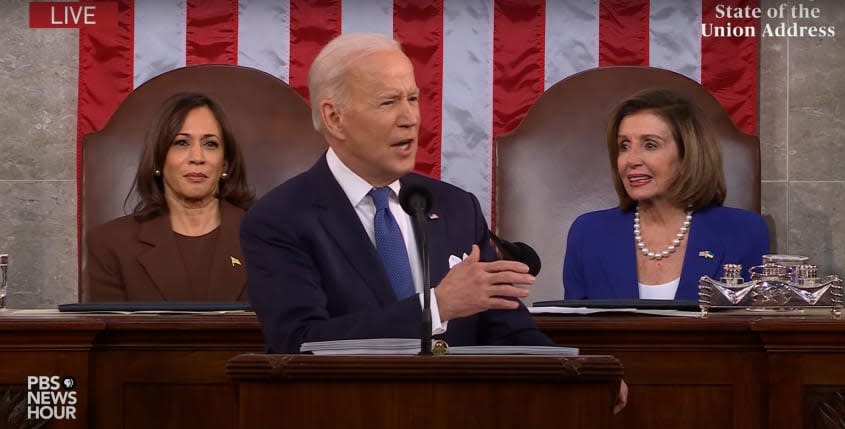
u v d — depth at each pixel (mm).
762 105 22453
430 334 9805
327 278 11742
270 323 11508
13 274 22312
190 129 17797
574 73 22016
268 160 19469
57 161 22391
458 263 11727
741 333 12930
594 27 22156
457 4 22219
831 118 22406
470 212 12469
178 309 14117
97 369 13180
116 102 21969
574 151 19625
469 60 22219
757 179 19266
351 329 10875
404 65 11969
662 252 16328
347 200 12016
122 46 22016
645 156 16312
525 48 22188
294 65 22109
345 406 8961
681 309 14000
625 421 13055
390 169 11984
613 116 16812
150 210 17703
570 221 19484
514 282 10602
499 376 8906
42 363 12953
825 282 13922
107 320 13102
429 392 8961
